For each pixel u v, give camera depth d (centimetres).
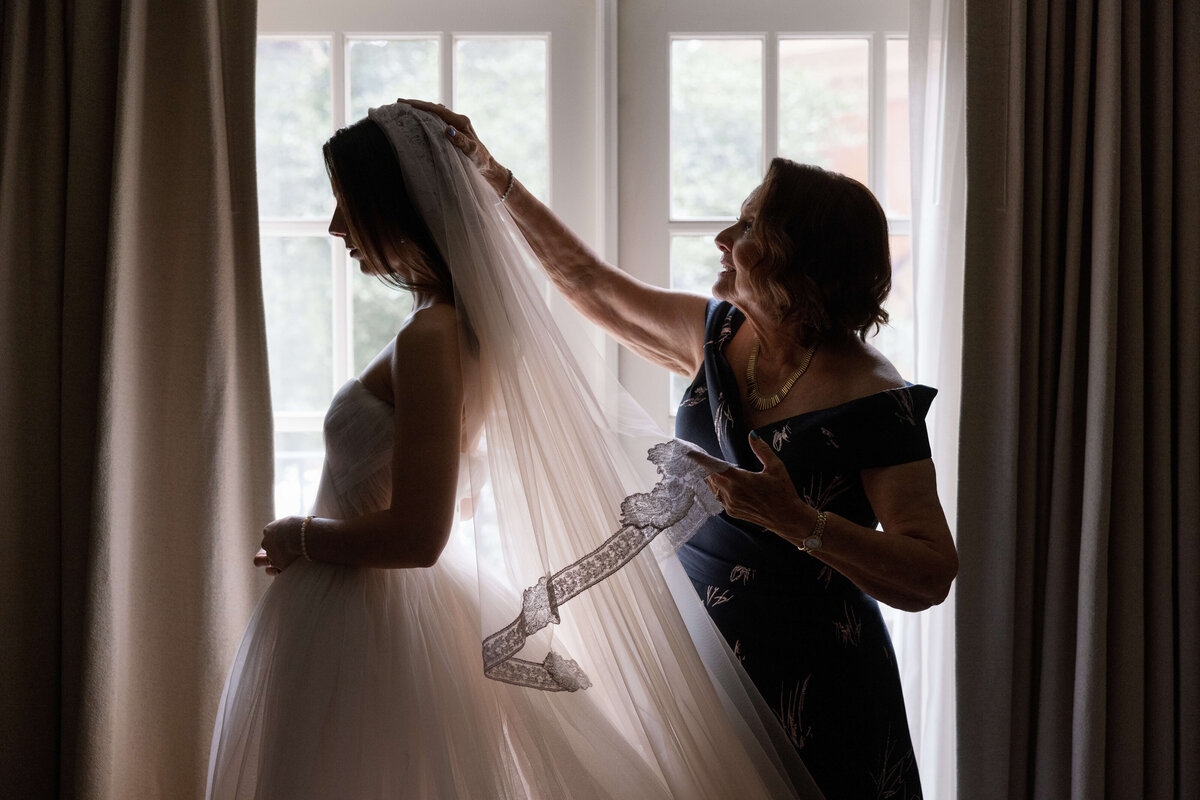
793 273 126
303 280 195
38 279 164
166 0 164
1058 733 167
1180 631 167
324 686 112
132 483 163
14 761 164
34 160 164
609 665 120
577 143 188
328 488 125
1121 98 164
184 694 165
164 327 164
